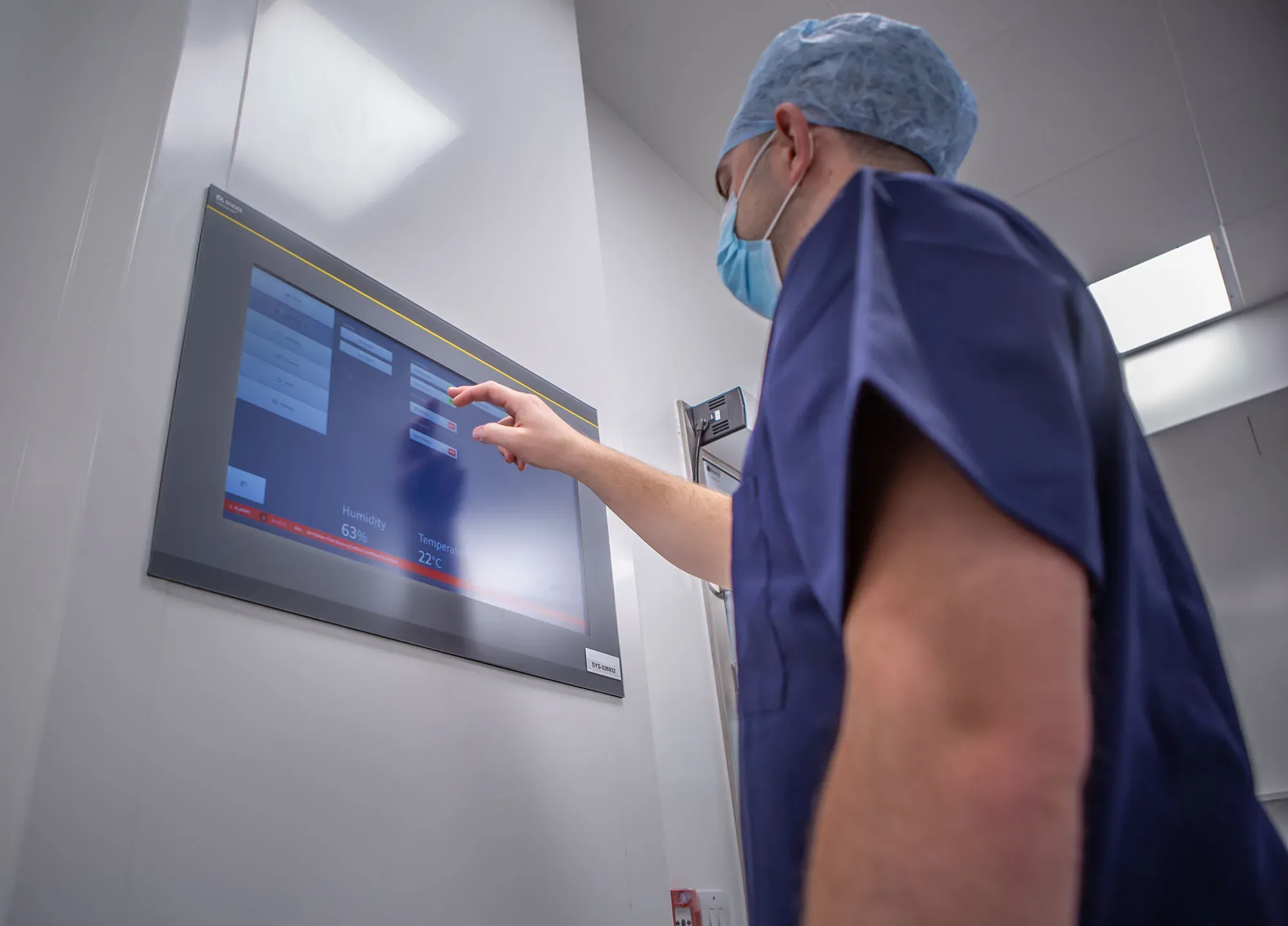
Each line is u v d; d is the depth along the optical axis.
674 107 3.08
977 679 0.41
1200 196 3.50
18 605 0.78
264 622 0.94
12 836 0.69
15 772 0.71
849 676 0.46
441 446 1.25
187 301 0.98
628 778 1.32
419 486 1.19
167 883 0.77
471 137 1.60
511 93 1.77
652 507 1.24
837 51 0.90
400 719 1.04
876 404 0.51
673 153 3.25
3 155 1.01
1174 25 2.91
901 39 0.91
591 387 1.62
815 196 0.84
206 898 0.79
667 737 2.09
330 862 0.90
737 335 3.24
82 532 0.81
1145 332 4.04
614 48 2.88
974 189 0.63
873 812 0.41
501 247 1.56
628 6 2.75
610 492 1.25
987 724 0.40
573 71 2.04
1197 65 3.04
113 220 0.98
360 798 0.96
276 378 1.06
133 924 0.73
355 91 1.38
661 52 2.90
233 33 1.19
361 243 1.28
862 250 0.57
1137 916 0.50
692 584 2.40
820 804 0.45
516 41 1.87
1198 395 3.94
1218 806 0.54
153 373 0.92
